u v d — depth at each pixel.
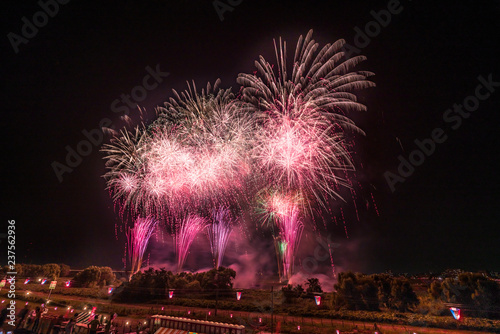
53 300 32.38
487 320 24.53
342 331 23.39
